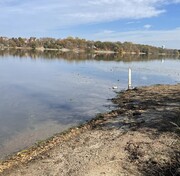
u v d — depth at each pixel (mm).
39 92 29203
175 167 10734
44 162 12094
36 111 21438
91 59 92812
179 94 25719
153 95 25969
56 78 41312
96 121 18328
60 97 26812
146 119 17125
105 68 58750
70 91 30172
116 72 51375
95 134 15359
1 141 15258
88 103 24484
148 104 21922
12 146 14570
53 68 57406
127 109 20984
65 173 10945
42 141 15102
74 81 38344
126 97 26219
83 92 29703
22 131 16906
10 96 26594
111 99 26078
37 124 18312
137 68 60406
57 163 11875
